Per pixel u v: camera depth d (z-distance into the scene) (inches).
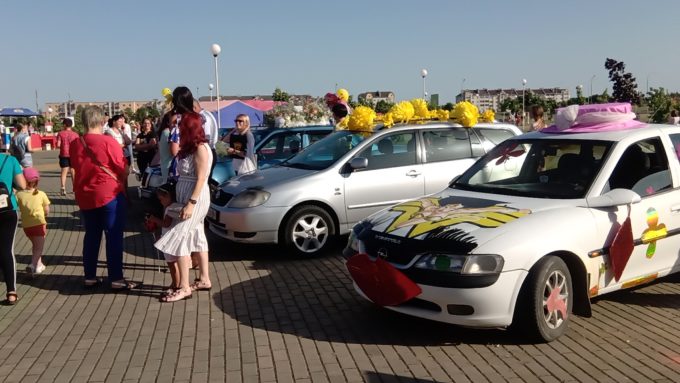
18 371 175.3
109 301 240.1
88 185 247.0
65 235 382.6
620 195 191.9
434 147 326.6
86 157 245.3
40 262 285.4
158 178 399.9
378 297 192.9
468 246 177.9
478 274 175.2
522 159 230.2
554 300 184.7
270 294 243.4
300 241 298.4
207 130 333.7
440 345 186.7
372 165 311.3
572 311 195.6
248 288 252.2
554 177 214.8
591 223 192.4
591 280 192.5
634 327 197.6
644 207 206.8
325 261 294.4
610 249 195.5
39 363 180.9
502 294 176.1
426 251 183.0
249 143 356.8
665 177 217.8
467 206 206.5
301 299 236.1
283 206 291.1
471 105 340.2
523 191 215.8
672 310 213.2
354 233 212.8
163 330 205.9
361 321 209.8
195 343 193.5
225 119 824.3
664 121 751.1
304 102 681.6
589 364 170.2
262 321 212.4
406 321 208.4
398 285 185.0
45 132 2015.3
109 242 250.1
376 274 191.0
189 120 230.1
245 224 289.4
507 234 180.7
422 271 181.8
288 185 294.8
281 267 285.0
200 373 171.0
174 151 296.4
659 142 220.8
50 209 497.4
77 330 208.1
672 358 173.5
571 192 204.5
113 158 247.4
